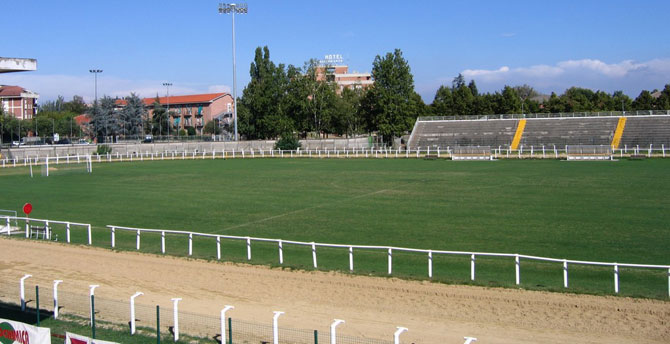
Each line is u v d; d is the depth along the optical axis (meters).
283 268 27.28
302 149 108.62
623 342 17.73
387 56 115.44
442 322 19.80
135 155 100.31
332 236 34.34
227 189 56.31
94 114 137.38
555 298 21.83
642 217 37.19
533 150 91.31
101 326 19.81
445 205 44.00
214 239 34.50
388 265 26.62
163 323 20.06
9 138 134.00
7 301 22.75
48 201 50.59
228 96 173.38
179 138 129.38
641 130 92.75
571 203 43.19
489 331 18.86
